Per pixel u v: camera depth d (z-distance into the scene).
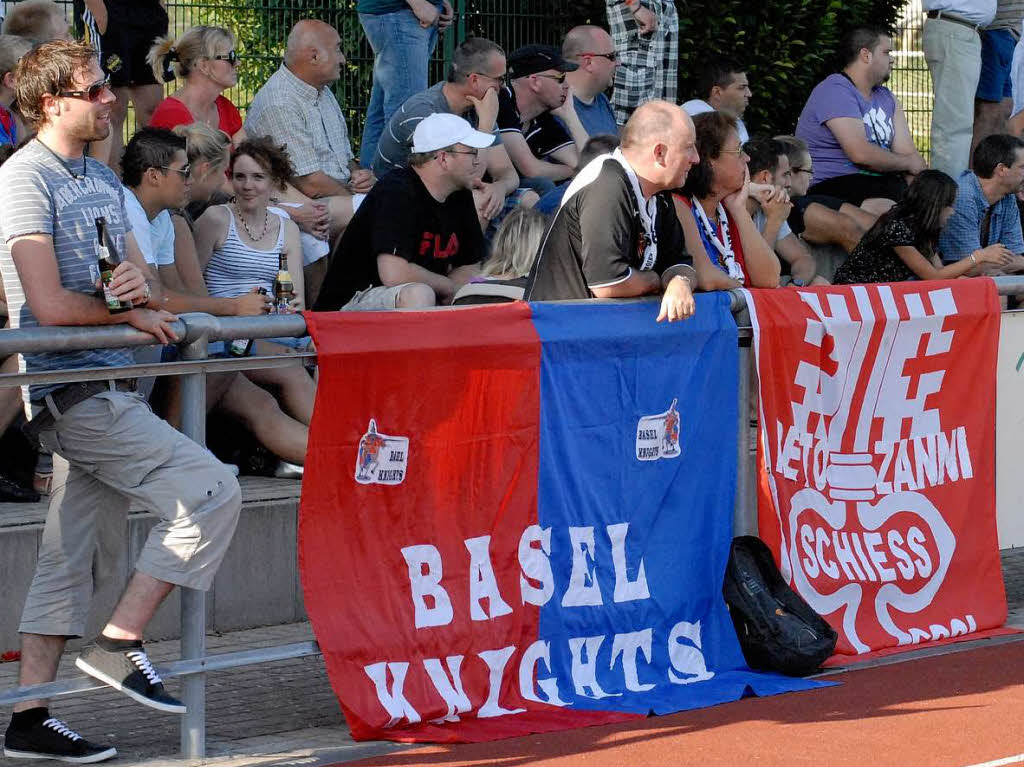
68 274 7.65
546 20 19.53
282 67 14.66
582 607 9.21
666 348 9.52
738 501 10.01
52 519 7.98
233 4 17.09
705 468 9.80
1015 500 11.38
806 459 10.18
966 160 20.25
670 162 9.29
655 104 9.37
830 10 20.69
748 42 20.05
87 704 9.07
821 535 10.26
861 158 16.98
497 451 8.83
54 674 8.02
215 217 11.89
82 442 7.69
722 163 10.45
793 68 20.20
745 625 9.77
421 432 8.54
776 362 9.98
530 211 10.84
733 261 10.65
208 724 8.71
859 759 8.08
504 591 8.89
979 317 10.95
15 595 9.80
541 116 15.73
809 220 15.61
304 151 14.45
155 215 10.70
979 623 10.99
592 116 16.50
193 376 7.84
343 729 8.66
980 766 7.98
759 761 8.02
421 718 8.41
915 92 22.27
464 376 8.66
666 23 17.81
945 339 10.78
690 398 9.69
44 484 10.67
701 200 10.55
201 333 7.79
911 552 10.70
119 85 14.51
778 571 9.93
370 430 8.34
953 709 9.08
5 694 7.31
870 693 9.44
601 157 9.45
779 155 13.92
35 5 12.27
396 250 11.75
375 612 8.40
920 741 8.41
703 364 9.73
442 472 8.64
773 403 9.98
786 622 9.70
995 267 14.64
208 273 11.90
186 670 7.85
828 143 17.20
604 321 9.23
